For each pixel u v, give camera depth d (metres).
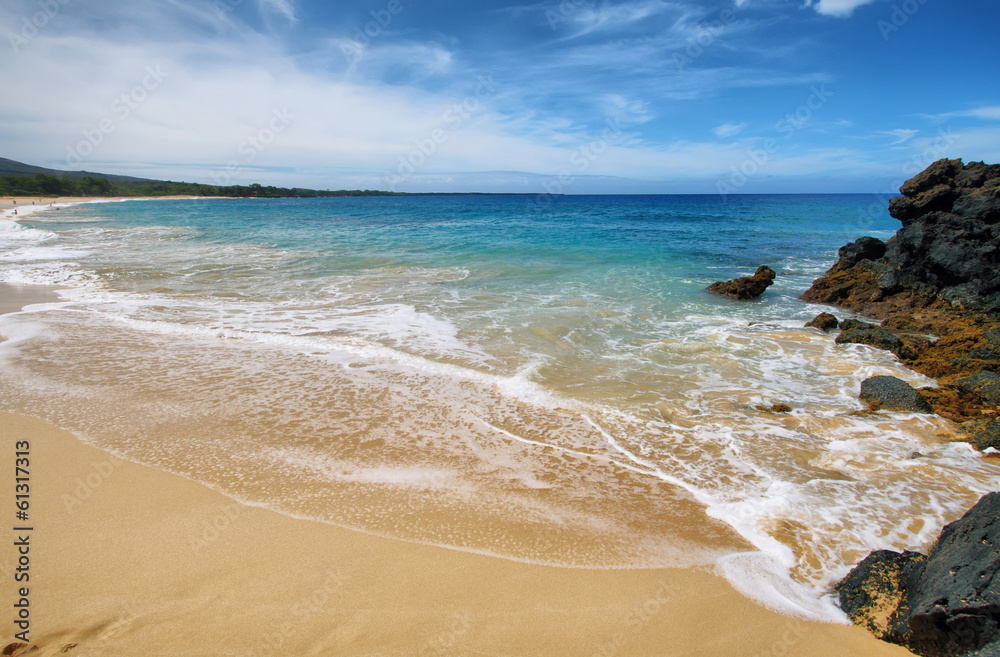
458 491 4.64
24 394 6.63
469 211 52.91
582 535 4.05
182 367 7.64
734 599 3.42
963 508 4.36
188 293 12.73
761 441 5.59
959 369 7.80
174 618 3.19
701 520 4.27
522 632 3.12
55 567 3.62
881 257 14.57
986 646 2.69
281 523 4.14
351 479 4.81
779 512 4.33
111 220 39.41
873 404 6.61
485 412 6.23
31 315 10.54
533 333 9.39
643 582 3.56
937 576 3.09
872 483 4.77
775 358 8.41
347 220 39.06
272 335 9.14
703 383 7.28
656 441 5.59
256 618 3.19
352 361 7.89
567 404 6.41
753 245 24.05
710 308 12.13
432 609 3.29
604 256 19.47
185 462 5.07
